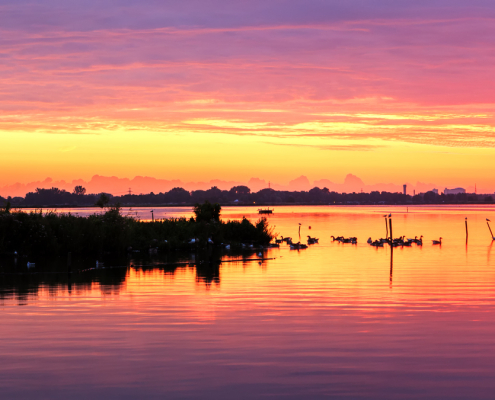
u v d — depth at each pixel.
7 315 24.66
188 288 32.56
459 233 92.81
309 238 72.50
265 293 30.77
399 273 39.81
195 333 21.58
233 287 33.00
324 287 33.03
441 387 15.91
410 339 20.78
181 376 16.78
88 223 53.66
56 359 18.34
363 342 20.36
